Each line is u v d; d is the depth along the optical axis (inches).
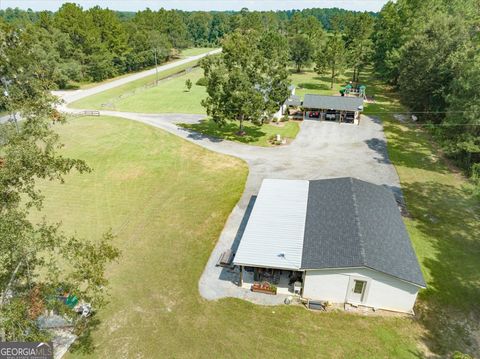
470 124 1396.4
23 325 528.7
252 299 846.5
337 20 7003.0
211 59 1742.1
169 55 5147.6
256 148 1776.6
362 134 1958.7
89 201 1318.9
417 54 2217.0
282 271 944.9
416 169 1528.1
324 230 920.9
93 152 1760.6
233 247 1029.8
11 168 553.3
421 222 1148.5
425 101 2203.5
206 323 778.8
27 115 601.6
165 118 2281.0
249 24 5723.4
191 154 1716.3
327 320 786.8
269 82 1737.2
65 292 618.2
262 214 1019.3
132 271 942.4
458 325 773.3
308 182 1200.8
